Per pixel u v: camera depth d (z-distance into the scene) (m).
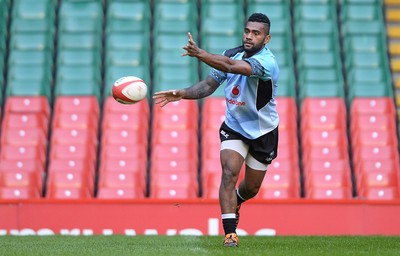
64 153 54.28
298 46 61.62
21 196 52.00
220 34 61.53
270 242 32.12
